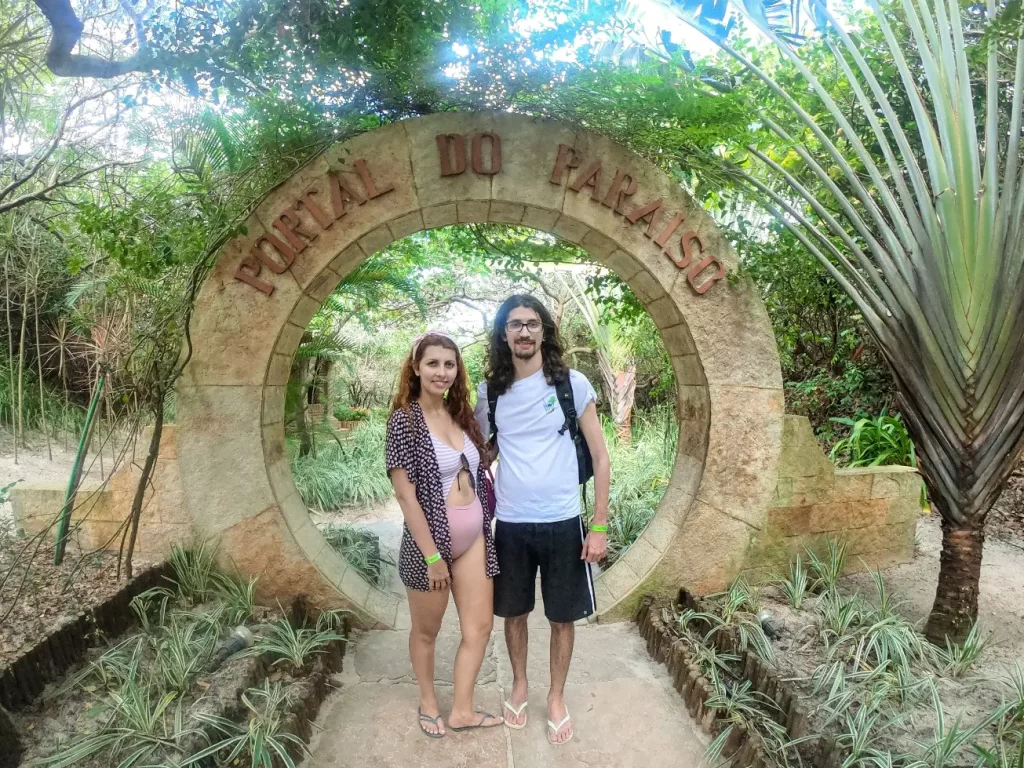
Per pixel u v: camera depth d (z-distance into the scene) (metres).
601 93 3.04
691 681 2.77
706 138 3.28
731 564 3.57
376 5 2.59
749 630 3.06
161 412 3.15
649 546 3.69
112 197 3.60
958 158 2.83
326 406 9.73
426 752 2.48
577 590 2.48
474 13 2.86
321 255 3.18
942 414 2.98
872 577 4.01
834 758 2.21
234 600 3.18
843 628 3.06
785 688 2.55
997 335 2.80
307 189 3.13
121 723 2.30
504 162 3.24
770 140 3.86
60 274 6.44
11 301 6.38
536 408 2.46
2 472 5.65
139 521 3.53
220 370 3.16
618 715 2.72
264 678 2.74
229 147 3.09
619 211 3.32
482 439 2.53
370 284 6.71
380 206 3.19
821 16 3.20
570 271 7.87
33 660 2.51
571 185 3.27
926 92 3.88
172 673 2.56
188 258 2.92
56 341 7.11
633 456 7.54
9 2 3.49
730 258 3.40
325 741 2.53
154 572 3.30
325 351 7.22
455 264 9.57
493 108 3.21
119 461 3.52
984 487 2.95
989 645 3.14
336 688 2.89
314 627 3.26
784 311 6.34
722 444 3.49
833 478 3.94
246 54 2.65
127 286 3.46
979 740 2.35
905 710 2.51
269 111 2.92
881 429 5.55
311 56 2.72
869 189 4.06
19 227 5.23
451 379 2.38
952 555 3.05
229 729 2.35
